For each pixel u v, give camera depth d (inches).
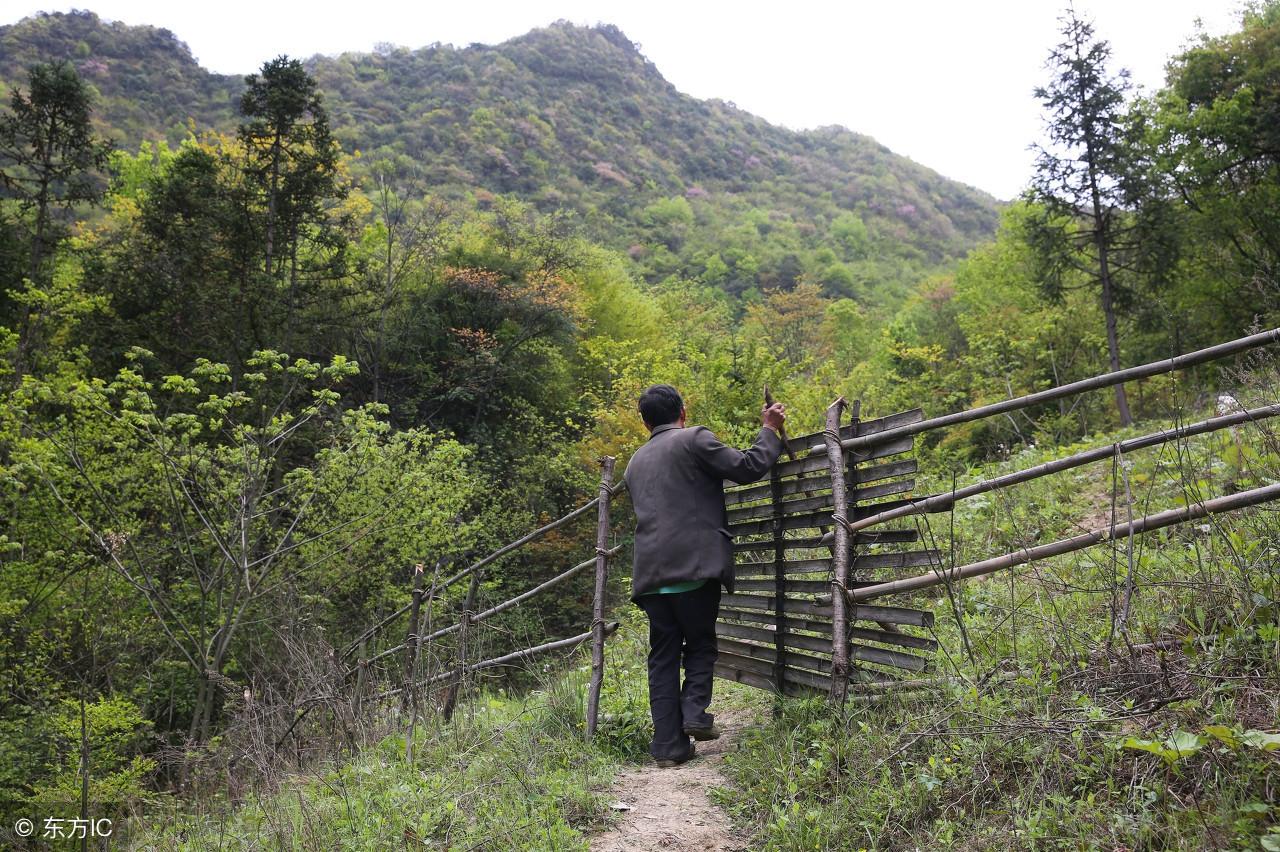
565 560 722.8
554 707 177.0
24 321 653.9
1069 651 120.6
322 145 820.0
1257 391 168.6
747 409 673.0
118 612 509.4
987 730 107.3
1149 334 885.2
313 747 194.7
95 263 744.3
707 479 147.6
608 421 762.2
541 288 1035.3
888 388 1003.9
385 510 550.9
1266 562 116.8
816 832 103.4
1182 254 824.3
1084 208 872.3
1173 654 111.8
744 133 5255.9
